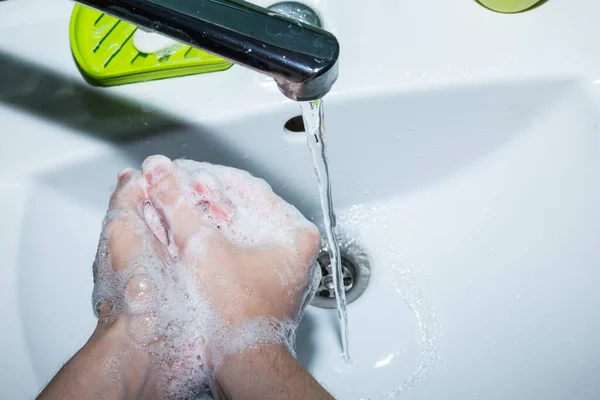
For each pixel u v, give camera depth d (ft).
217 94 1.61
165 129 1.61
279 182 1.83
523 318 1.58
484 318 1.66
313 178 1.83
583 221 1.56
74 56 1.63
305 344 1.77
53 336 1.54
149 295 1.26
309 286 1.40
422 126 1.71
